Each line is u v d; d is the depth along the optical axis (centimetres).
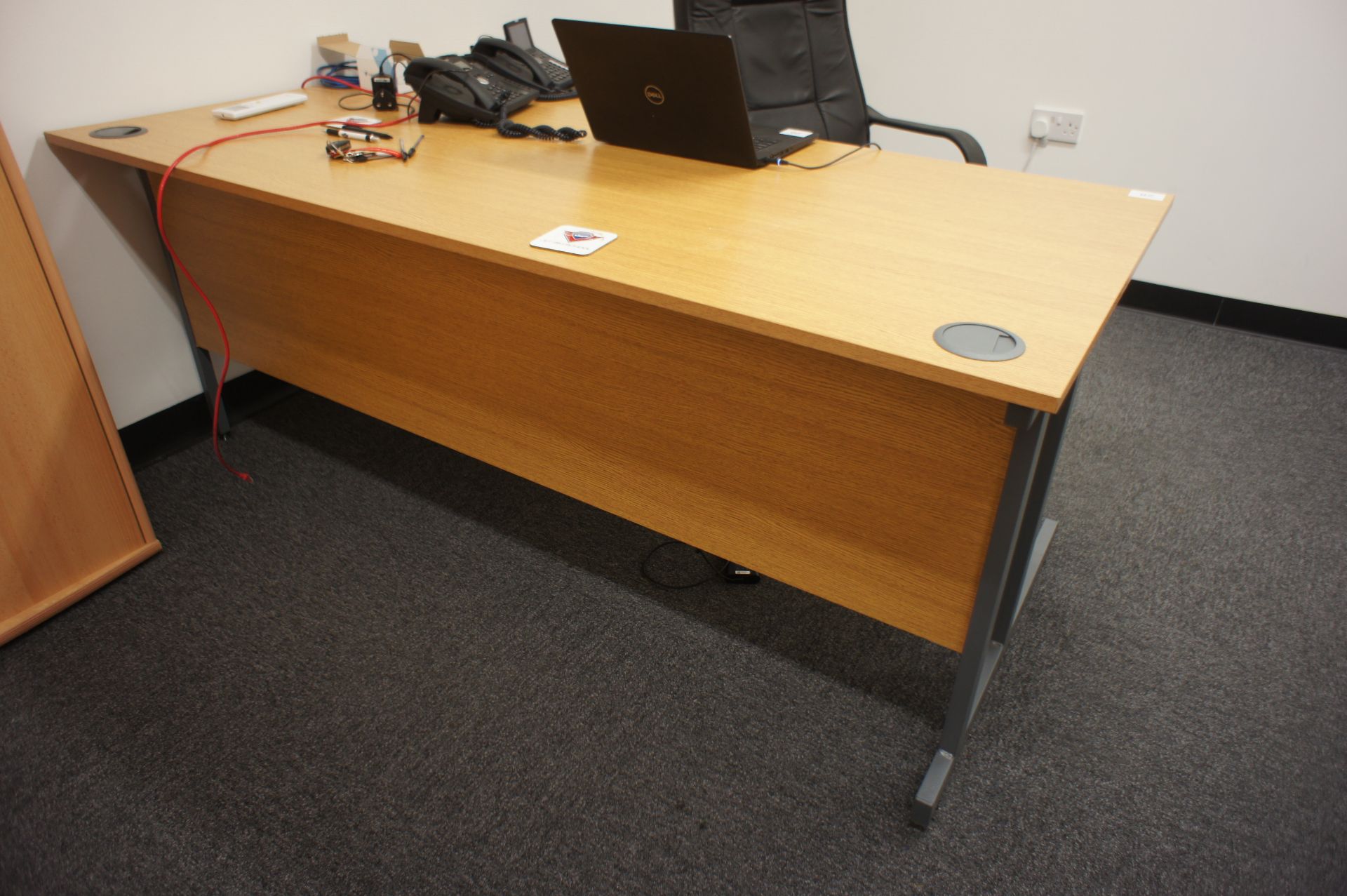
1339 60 235
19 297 144
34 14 162
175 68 188
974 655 122
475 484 200
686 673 154
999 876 122
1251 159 257
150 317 198
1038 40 273
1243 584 174
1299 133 248
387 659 155
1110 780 135
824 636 162
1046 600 170
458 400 164
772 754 139
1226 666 156
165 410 207
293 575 173
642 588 172
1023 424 97
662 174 161
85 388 157
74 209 178
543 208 141
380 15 227
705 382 128
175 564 175
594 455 150
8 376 146
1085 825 129
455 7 247
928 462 113
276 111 196
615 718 145
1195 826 128
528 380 150
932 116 302
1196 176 267
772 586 173
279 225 168
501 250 123
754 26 221
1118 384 245
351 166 159
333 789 133
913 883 121
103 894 118
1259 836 127
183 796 131
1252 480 205
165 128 177
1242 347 267
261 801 131
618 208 142
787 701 149
